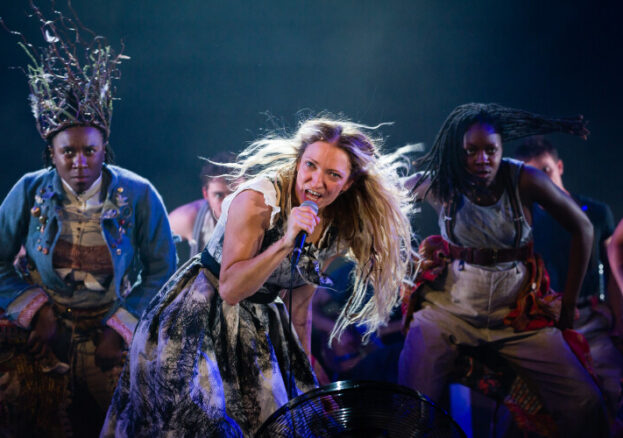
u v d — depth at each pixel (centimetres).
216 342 304
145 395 298
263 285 315
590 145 640
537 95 680
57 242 507
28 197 507
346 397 212
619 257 556
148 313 312
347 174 290
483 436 536
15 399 504
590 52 673
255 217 285
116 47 697
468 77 693
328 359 541
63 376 511
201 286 307
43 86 503
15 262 512
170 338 296
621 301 548
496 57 689
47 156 513
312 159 285
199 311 301
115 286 513
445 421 214
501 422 536
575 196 573
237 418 296
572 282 543
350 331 542
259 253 293
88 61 669
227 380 302
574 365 527
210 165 613
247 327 314
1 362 503
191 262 322
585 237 543
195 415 284
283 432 217
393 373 543
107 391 514
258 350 314
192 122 698
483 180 539
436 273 544
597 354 545
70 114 493
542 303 536
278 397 306
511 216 537
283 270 308
